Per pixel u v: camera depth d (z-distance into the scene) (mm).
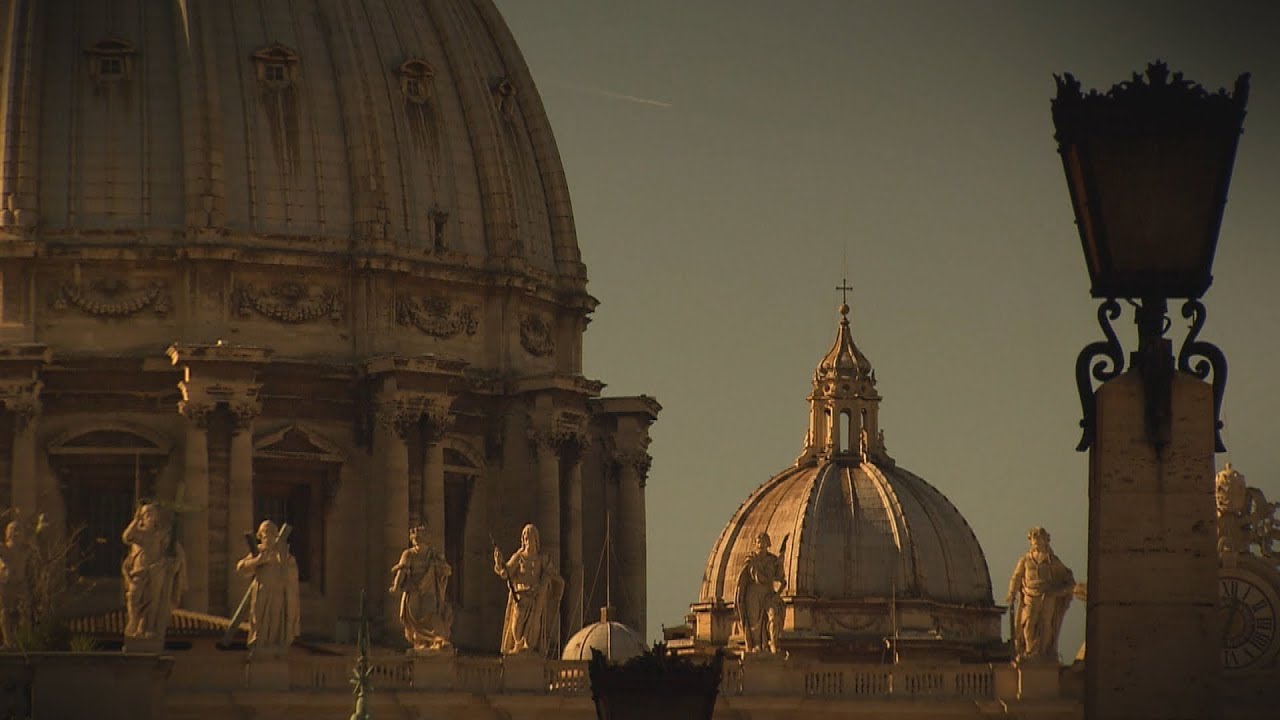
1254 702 120500
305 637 156500
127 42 158375
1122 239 29984
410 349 161500
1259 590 121375
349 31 162625
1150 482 30219
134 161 157125
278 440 157500
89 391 155500
